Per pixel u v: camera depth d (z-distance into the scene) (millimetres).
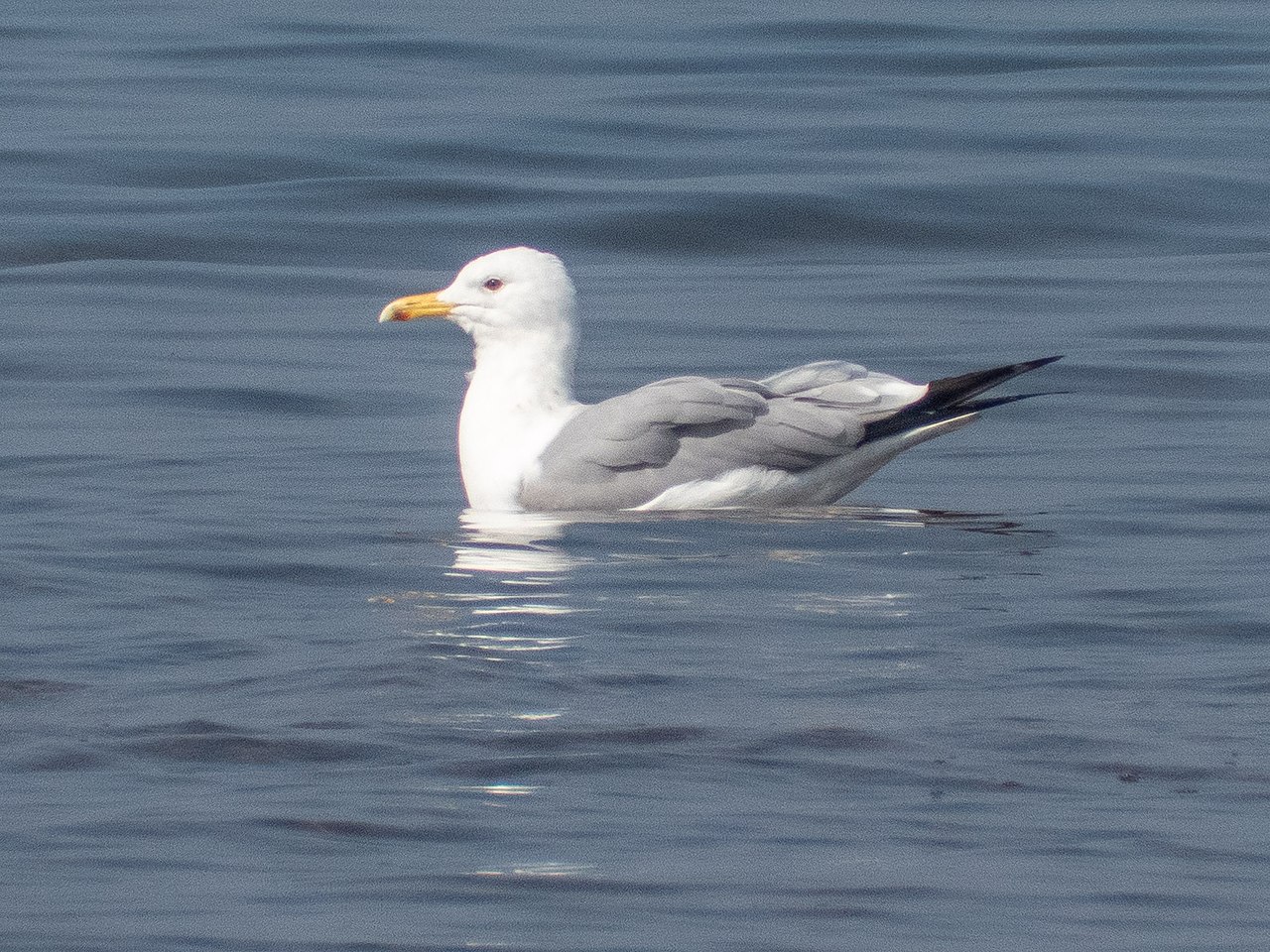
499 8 42844
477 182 28391
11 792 8562
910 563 12875
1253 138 30922
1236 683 10234
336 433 17578
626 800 8523
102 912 7352
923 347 20859
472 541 13555
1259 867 7875
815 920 7355
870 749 9172
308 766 8898
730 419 14367
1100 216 27266
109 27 39688
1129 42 38750
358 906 7430
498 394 14992
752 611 11664
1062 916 7410
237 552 13250
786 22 40562
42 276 24406
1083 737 9352
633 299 23391
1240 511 14414
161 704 9773
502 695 9914
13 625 11367
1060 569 12727
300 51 37219
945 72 35938
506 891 7586
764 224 26828
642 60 36812
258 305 23266
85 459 16281
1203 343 20828
